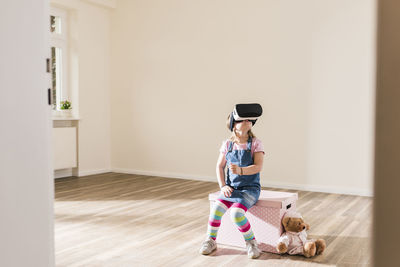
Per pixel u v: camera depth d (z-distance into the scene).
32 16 1.00
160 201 3.99
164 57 5.57
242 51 4.99
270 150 4.84
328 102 4.50
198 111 5.35
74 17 5.58
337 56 4.43
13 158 0.96
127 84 5.91
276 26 4.76
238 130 2.56
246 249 2.53
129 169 5.96
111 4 5.86
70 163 5.51
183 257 2.40
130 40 5.84
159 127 5.66
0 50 0.93
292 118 4.71
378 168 0.20
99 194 4.34
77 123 5.64
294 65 4.68
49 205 1.04
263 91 4.87
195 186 4.88
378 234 0.20
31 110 1.00
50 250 1.05
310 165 4.62
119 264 2.27
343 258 2.38
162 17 5.55
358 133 4.35
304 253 2.38
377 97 0.20
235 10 5.01
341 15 4.39
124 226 3.07
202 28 5.26
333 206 3.80
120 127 6.01
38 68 1.02
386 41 0.20
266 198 2.54
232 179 2.54
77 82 5.61
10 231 0.95
